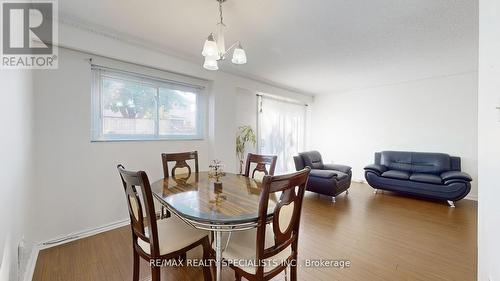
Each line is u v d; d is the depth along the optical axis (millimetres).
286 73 4059
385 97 5016
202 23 2270
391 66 3629
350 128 5602
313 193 4387
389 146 4969
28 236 1903
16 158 1490
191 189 1836
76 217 2396
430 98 4418
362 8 1975
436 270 1877
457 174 3543
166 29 2406
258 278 1212
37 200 2150
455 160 3980
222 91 3824
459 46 2803
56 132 2256
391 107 4930
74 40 2295
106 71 2629
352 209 3428
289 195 1265
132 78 2855
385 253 2148
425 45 2777
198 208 1396
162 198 1604
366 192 4477
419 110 4555
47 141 2203
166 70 3131
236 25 2291
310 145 6336
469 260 2023
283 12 2039
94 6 1978
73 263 1933
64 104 2301
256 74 4117
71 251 2123
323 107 6125
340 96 5773
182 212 1339
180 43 2762
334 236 2510
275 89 5082
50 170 2225
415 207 3518
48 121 2207
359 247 2264
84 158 2441
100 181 2562
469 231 2627
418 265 1950
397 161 4527
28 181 1902
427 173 4082
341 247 2264
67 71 2318
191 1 1891
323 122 6129
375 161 4844
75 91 2369
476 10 1999
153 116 3080
